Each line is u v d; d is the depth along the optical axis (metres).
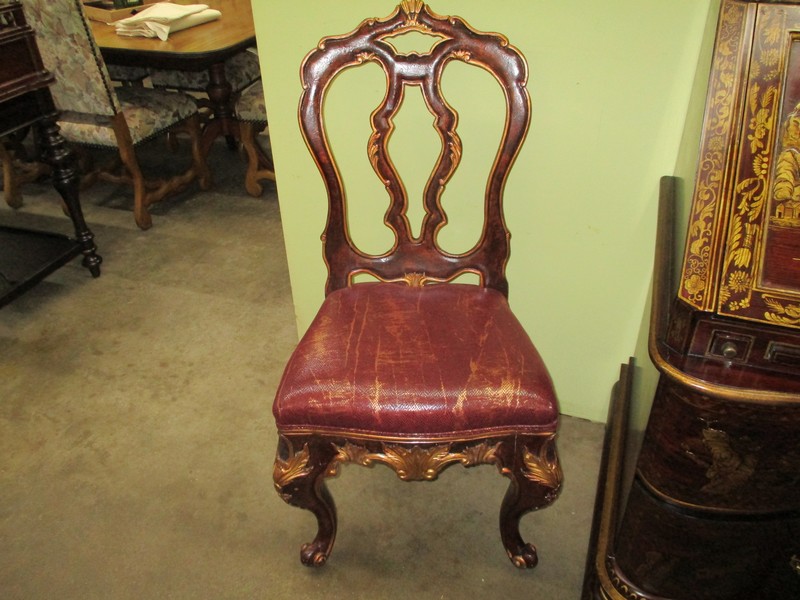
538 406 1.09
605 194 1.40
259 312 2.25
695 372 0.86
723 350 0.86
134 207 2.98
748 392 0.82
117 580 1.37
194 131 2.95
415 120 1.43
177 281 2.44
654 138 1.30
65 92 2.45
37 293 2.37
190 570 1.38
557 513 1.50
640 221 1.41
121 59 2.51
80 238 2.39
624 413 1.48
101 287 2.41
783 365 0.85
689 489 0.98
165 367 1.99
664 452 0.96
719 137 0.81
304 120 1.25
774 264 0.81
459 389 1.11
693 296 0.84
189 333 2.15
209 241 2.72
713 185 0.82
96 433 1.74
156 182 2.94
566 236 1.49
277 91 1.46
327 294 1.42
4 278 2.19
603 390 1.71
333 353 1.18
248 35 2.61
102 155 3.45
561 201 1.44
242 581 1.36
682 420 0.92
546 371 1.18
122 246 2.69
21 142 3.05
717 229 0.82
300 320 1.91
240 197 3.11
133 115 2.60
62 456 1.67
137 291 2.38
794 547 1.04
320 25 1.35
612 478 1.34
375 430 1.11
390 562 1.40
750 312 0.82
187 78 3.12
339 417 1.11
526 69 1.19
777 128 0.79
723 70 0.81
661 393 0.93
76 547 1.44
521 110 1.22
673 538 1.05
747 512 0.99
